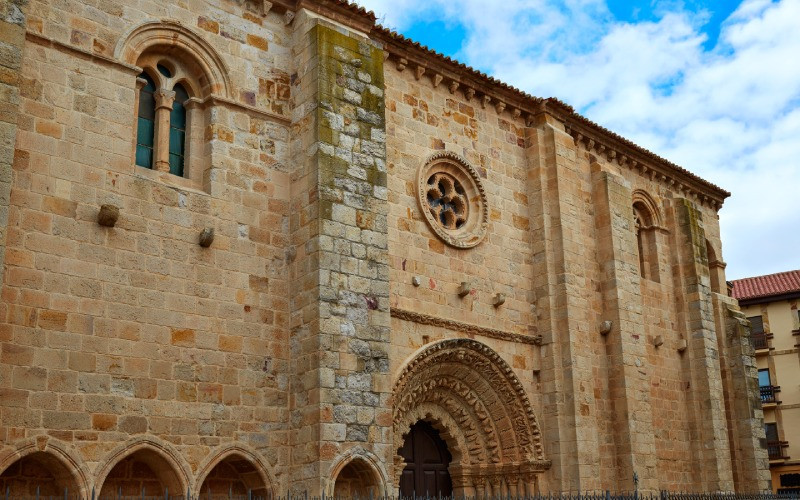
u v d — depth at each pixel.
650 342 31.78
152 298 18.08
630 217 31.00
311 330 19.64
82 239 17.33
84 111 17.97
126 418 17.12
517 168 28.06
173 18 19.98
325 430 18.81
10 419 15.64
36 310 16.41
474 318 25.03
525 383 25.97
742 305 62.38
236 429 18.80
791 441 58.38
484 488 24.81
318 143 20.66
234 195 20.12
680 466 31.23
